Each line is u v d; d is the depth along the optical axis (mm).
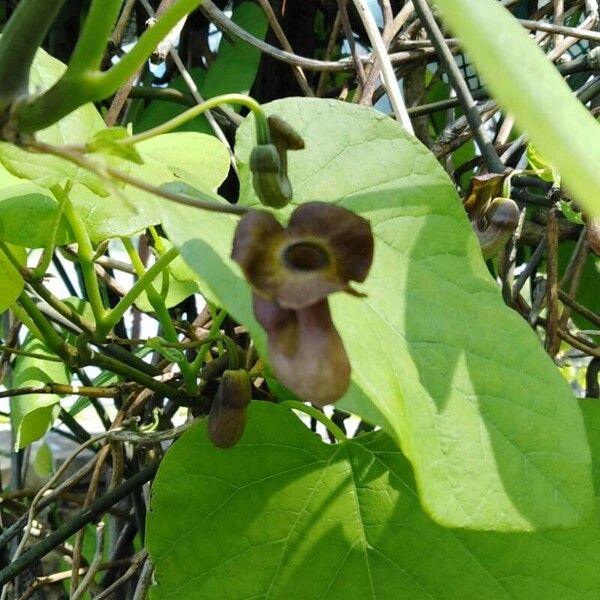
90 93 144
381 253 202
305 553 226
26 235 225
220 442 214
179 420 506
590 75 359
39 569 345
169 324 264
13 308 234
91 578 294
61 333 316
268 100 349
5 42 140
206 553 225
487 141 248
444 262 205
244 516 227
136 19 354
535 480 177
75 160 137
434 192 211
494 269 342
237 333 298
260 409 232
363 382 152
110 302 348
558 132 92
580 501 178
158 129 151
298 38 352
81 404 350
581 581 213
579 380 557
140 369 267
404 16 309
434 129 385
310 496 230
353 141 216
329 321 130
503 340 194
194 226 151
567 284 352
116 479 292
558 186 273
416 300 195
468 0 98
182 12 143
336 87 340
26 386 297
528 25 303
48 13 139
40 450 393
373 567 224
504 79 94
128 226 228
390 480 229
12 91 142
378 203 209
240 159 215
